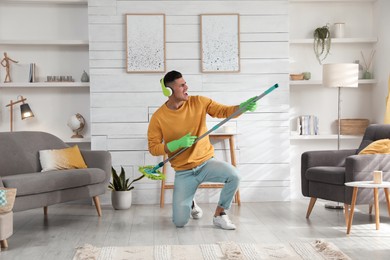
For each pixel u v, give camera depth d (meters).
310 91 8.54
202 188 7.95
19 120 8.34
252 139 8.08
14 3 8.25
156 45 7.96
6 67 8.19
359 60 8.53
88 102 8.41
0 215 5.04
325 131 8.55
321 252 4.77
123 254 4.79
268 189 8.09
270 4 8.06
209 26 7.99
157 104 7.98
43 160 6.91
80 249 4.98
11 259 4.76
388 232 5.64
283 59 8.08
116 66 7.95
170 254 4.76
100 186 6.86
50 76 8.16
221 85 8.03
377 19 8.31
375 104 8.41
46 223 6.47
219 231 5.79
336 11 8.52
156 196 7.98
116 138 7.95
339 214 6.80
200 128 5.91
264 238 5.41
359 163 5.86
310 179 6.46
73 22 8.33
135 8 7.96
